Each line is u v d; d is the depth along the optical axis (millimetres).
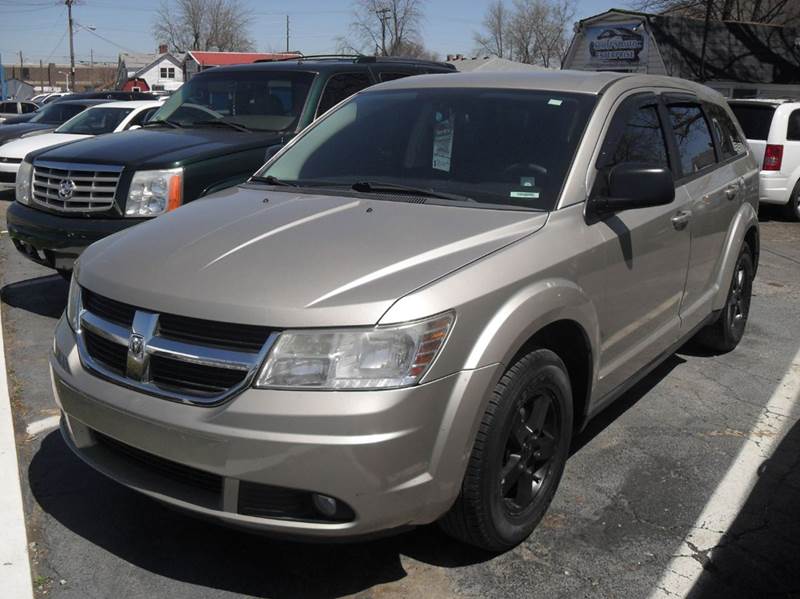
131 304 2834
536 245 3100
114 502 3529
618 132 3770
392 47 55750
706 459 4027
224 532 3318
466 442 2727
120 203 5391
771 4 34562
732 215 5090
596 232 3418
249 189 3943
